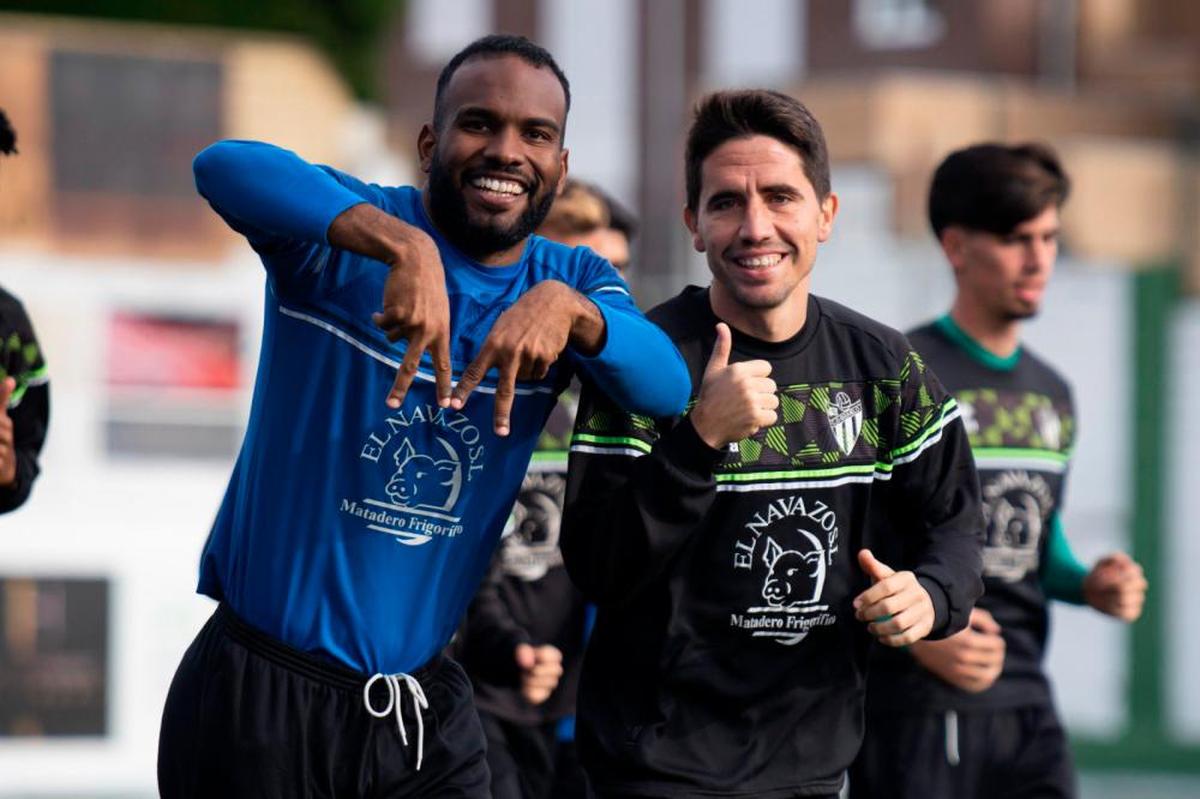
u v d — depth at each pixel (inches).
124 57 565.0
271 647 175.8
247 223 167.5
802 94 695.7
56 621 534.0
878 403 194.5
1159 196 698.8
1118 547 701.3
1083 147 695.1
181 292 564.7
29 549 535.2
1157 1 760.3
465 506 178.5
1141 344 700.0
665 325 195.3
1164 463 700.0
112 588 542.6
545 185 175.3
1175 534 698.8
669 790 190.4
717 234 190.4
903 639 186.4
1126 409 701.9
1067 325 702.5
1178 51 745.6
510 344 166.4
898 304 685.9
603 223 253.4
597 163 804.0
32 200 557.0
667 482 178.7
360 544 175.3
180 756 179.2
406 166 662.5
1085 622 693.9
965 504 201.2
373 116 635.5
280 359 176.1
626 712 192.7
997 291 257.3
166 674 541.6
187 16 575.8
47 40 559.5
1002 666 255.3
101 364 556.4
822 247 692.7
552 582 256.4
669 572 189.9
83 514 544.1
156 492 552.7
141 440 557.3
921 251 682.2
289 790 175.8
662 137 685.3
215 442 564.7
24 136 557.3
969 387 258.1
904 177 682.2
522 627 254.7
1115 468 701.3
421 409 174.7
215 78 574.2
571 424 257.9
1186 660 696.4
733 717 193.0
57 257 558.3
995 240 256.2
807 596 192.2
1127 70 753.6
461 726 184.7
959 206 258.1
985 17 775.1
